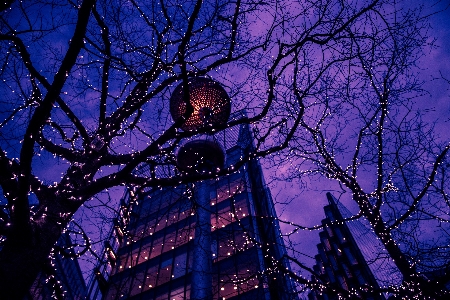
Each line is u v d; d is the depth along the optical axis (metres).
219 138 6.95
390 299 6.38
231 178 21.28
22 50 4.21
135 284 19.22
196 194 6.62
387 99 6.80
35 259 3.81
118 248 22.23
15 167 4.15
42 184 4.56
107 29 5.17
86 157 5.30
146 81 6.04
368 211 6.84
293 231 6.17
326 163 7.56
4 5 3.68
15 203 3.54
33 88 5.07
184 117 4.73
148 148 4.64
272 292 6.09
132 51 5.72
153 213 23.80
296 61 5.04
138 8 5.48
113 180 4.67
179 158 6.51
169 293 17.80
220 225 17.36
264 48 5.46
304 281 5.60
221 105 5.64
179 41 5.78
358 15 4.92
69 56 3.59
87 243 5.12
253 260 14.62
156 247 21.22
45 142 5.29
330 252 33.59
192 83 5.59
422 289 5.47
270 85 4.91
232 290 14.03
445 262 5.81
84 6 3.51
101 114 5.75
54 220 4.23
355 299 5.32
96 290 18.56
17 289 3.52
